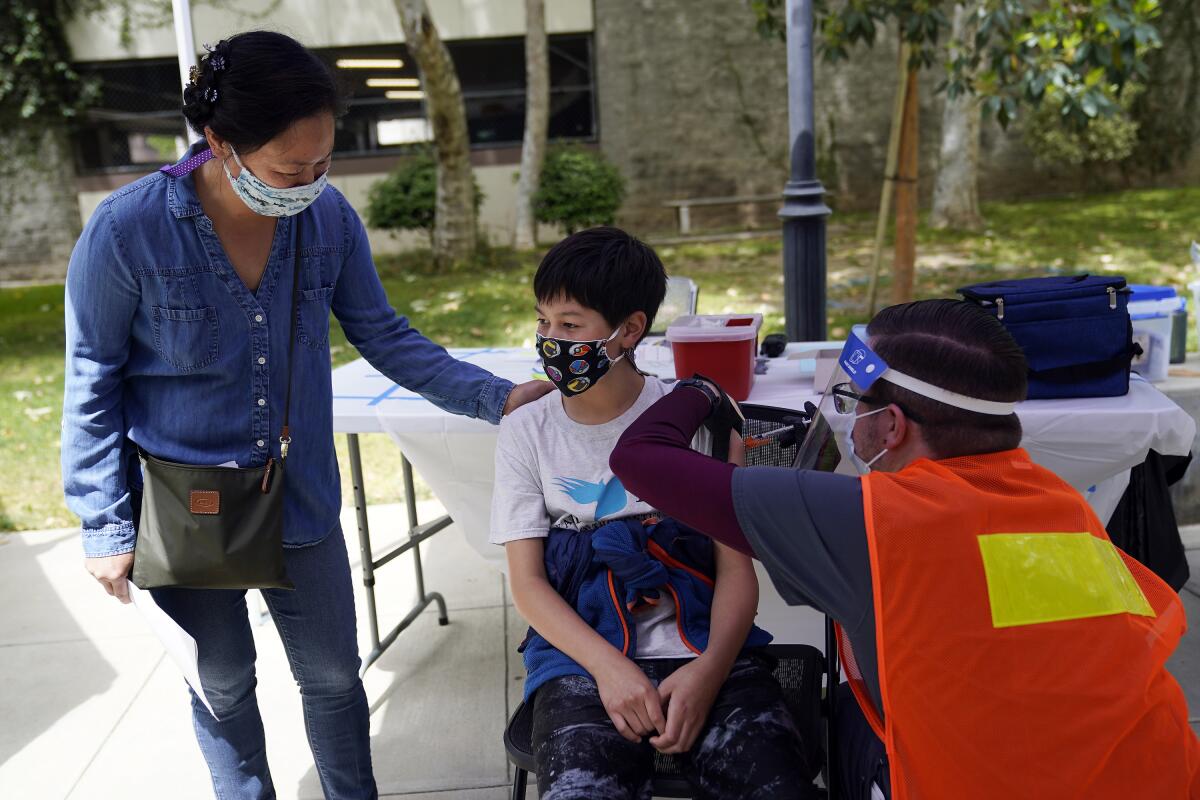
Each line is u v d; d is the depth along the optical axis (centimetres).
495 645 327
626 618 173
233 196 168
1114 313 242
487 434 260
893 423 139
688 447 161
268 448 182
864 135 1224
